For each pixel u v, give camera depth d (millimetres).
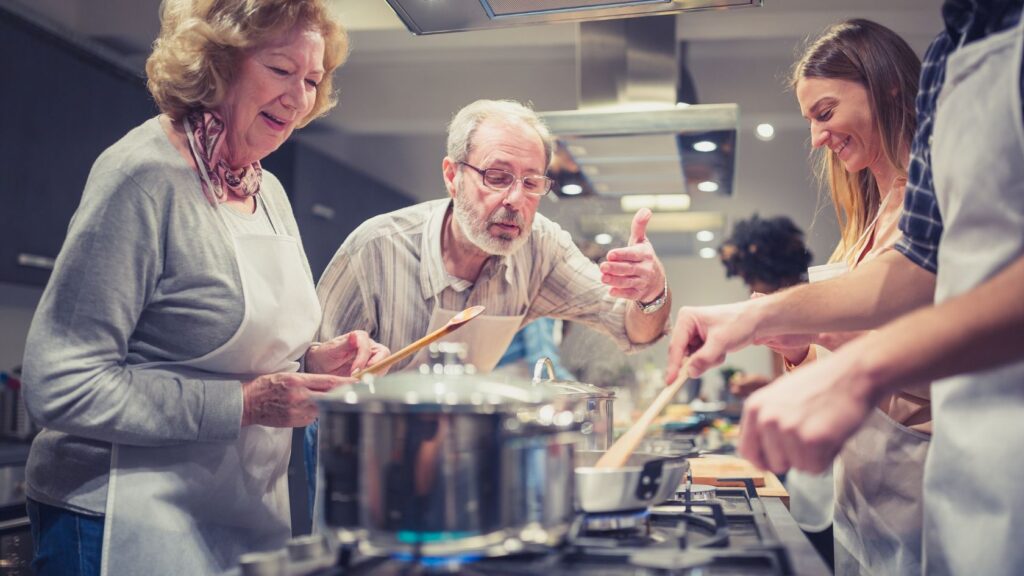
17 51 3129
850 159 1573
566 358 3646
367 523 756
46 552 1194
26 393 1105
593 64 3104
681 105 3029
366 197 5758
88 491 1169
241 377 1293
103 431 1113
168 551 1167
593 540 845
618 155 3125
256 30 1214
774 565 750
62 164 3354
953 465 881
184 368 1236
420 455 743
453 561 764
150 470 1178
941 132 938
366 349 1362
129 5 3734
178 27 1243
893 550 1349
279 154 4680
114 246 1140
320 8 1296
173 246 1204
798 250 3133
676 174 3445
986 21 915
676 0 1548
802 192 5676
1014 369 830
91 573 1157
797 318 1089
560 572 757
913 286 1065
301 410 1165
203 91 1240
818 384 683
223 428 1157
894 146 1485
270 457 1328
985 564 835
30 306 3279
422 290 1602
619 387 3541
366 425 760
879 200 1671
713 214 4559
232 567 1250
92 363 1113
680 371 1085
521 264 1680
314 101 1425
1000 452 827
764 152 5734
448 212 1622
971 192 872
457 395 747
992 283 682
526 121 1551
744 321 1088
